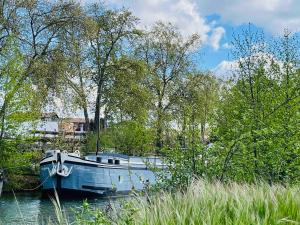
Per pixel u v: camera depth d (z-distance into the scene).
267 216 5.96
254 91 16.56
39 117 28.70
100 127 46.25
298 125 13.05
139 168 30.38
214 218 5.79
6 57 26.81
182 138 12.91
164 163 12.83
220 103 16.95
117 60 45.38
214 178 11.71
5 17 31.45
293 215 6.34
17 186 29.03
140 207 6.37
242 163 12.81
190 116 13.01
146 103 43.84
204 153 12.52
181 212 5.98
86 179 28.14
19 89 26.92
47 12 33.75
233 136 13.10
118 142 38.56
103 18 44.72
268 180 12.80
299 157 12.98
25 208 23.47
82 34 34.69
